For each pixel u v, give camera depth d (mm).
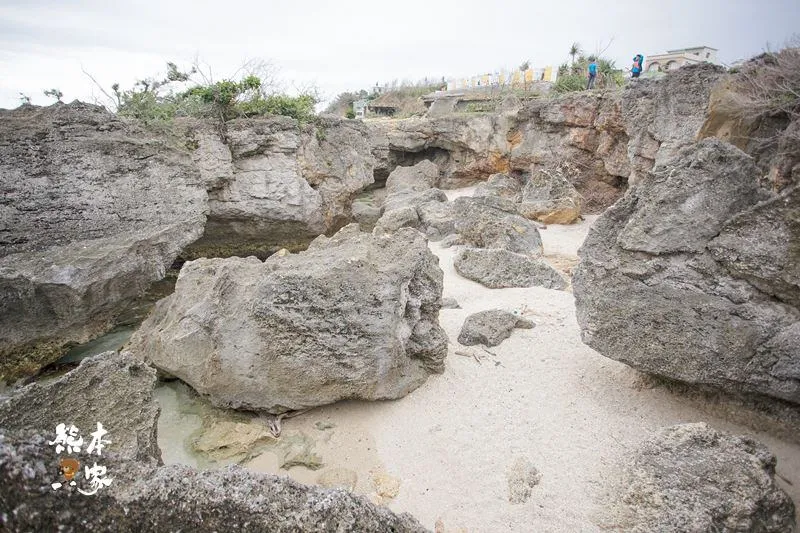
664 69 26328
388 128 30172
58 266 9141
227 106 15633
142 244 10844
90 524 2896
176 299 8836
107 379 5695
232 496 3211
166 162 12312
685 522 4766
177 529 3035
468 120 27562
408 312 7969
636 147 17047
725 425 6812
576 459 6438
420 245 8391
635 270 6832
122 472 3199
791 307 5926
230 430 7289
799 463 6066
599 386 7918
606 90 20297
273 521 3158
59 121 10750
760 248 5914
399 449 6863
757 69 12805
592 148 20844
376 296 7297
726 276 6246
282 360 7312
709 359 6383
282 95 17406
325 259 7898
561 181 18969
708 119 13508
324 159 18391
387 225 17812
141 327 9281
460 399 7832
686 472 5301
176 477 3262
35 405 5051
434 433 7086
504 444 6797
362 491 6207
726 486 5039
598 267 7219
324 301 7145
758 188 6305
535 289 12180
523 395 7848
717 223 6273
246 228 16094
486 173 28250
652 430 6852
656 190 6773
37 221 10391
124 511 2990
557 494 5902
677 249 6512
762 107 12156
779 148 11047
